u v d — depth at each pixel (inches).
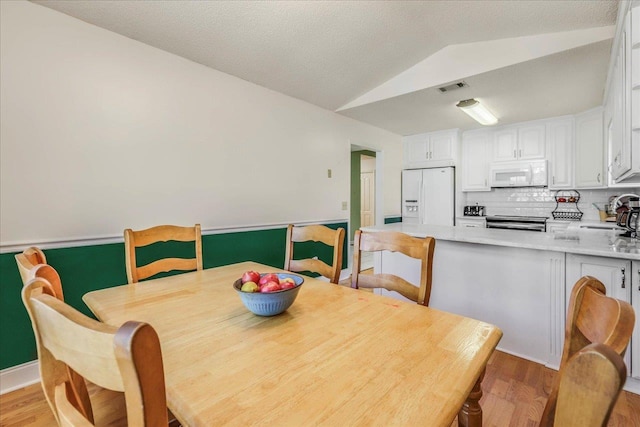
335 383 27.1
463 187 201.9
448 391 26.0
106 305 47.8
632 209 102.2
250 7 85.2
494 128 189.2
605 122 138.0
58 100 80.1
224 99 117.1
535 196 186.2
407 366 29.8
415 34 104.4
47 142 78.7
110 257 89.5
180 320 41.8
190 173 107.5
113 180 90.0
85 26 84.3
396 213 217.5
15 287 74.4
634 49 62.4
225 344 34.8
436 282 101.0
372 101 142.4
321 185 158.1
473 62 110.7
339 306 46.3
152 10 82.3
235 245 121.5
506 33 99.9
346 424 22.2
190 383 27.4
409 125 187.5
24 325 75.5
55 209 80.3
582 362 13.7
